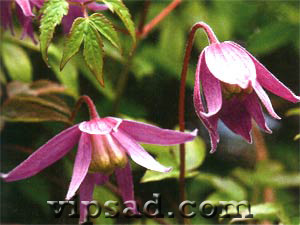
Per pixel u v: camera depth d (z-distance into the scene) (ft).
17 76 1.62
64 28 1.42
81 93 1.79
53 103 1.54
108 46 1.73
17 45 1.64
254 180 1.71
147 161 1.26
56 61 1.66
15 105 1.52
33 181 1.70
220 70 1.23
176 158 1.52
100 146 1.27
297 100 1.24
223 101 1.27
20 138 1.73
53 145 1.27
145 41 1.81
